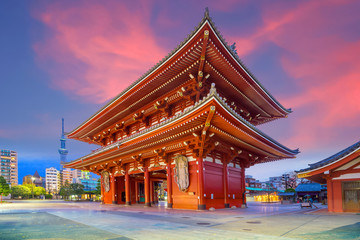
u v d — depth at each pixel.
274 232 13.48
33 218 22.25
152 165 35.91
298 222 17.06
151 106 37.84
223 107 22.98
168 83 32.12
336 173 22.34
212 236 12.73
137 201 46.94
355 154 20.62
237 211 26.86
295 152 40.25
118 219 20.61
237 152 33.22
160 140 30.39
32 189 145.38
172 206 31.70
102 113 43.34
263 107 40.66
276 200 53.12
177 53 27.00
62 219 21.17
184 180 29.38
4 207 40.94
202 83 30.31
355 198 21.55
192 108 23.75
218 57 27.36
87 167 52.75
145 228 15.56
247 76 31.75
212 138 27.80
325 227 14.65
